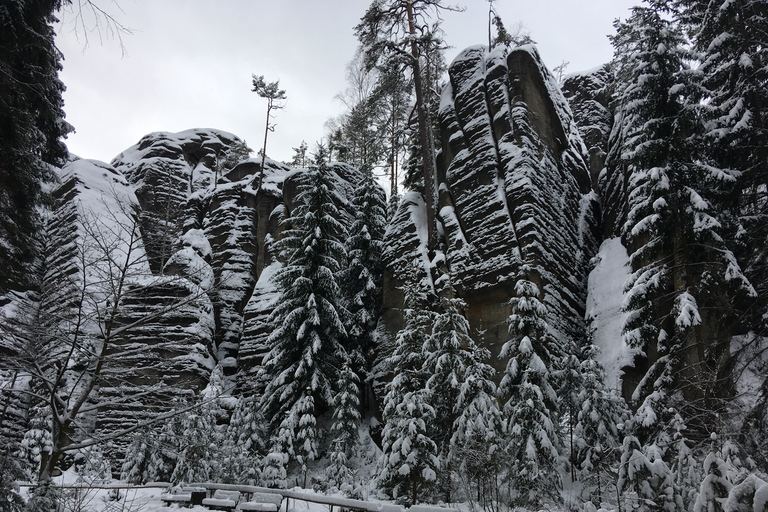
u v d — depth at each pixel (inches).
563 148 1087.0
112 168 1521.9
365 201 1206.9
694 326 527.5
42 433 719.1
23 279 605.3
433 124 1247.5
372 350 1035.3
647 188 615.5
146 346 426.6
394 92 1310.3
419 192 1167.0
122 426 839.1
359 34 1197.1
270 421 915.4
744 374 565.3
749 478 273.6
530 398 567.2
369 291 1094.4
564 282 890.7
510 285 854.5
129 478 687.1
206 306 480.1
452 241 976.9
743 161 620.7
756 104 586.6
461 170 1032.2
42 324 382.9
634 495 399.9
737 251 581.9
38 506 332.5
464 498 558.6
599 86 1396.4
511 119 1016.2
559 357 756.0
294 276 1022.4
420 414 588.7
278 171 1784.0
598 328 813.9
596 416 528.7
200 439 637.9
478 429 553.0
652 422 471.8
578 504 474.3
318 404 977.5
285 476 756.0
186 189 1876.2
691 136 581.9
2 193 576.4
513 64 1070.4
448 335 678.5
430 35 1181.1
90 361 398.3
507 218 912.9
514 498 490.0
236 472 717.9
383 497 644.1
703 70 633.6
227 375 1167.0
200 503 536.4
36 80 576.1
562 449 606.5
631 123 642.8
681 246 558.9
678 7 676.7
